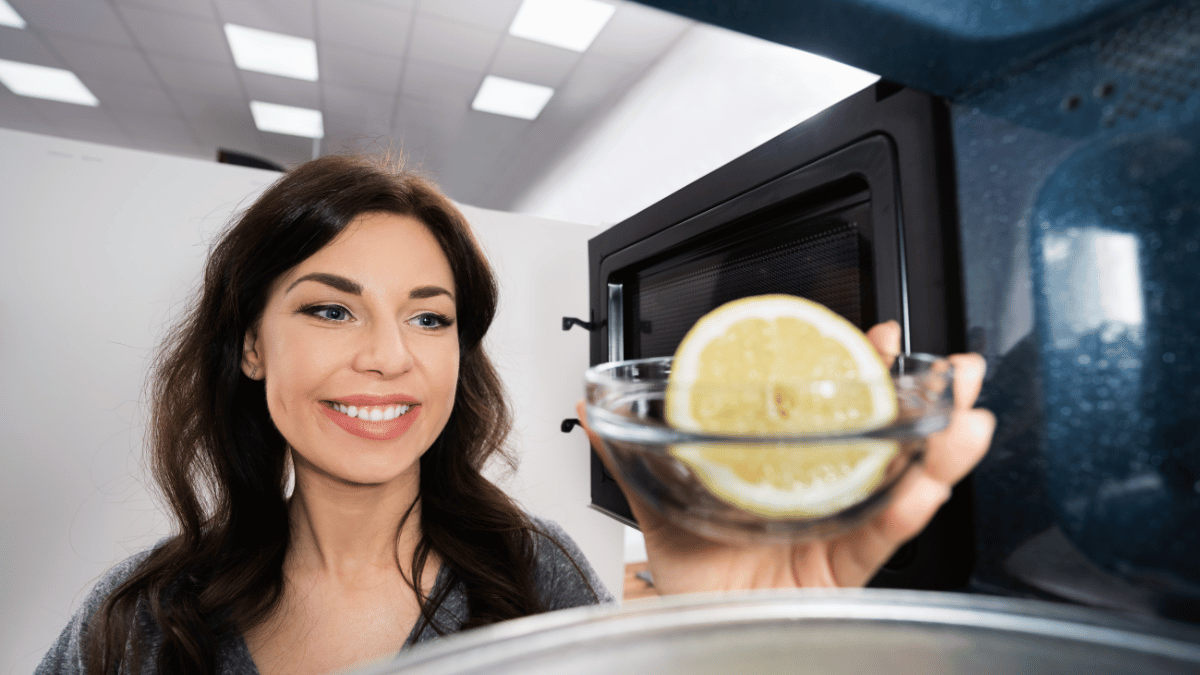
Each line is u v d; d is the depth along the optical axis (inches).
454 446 31.4
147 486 42.8
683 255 22.7
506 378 53.2
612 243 26.2
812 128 15.1
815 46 10.7
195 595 25.7
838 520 8.7
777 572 12.8
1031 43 10.2
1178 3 8.7
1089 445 9.4
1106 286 9.4
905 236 12.4
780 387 8.0
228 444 27.6
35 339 41.3
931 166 11.8
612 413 9.2
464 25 94.8
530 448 53.5
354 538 26.3
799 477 8.1
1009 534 10.4
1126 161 9.2
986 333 10.9
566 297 56.0
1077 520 9.5
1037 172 10.3
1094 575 9.3
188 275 44.4
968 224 11.3
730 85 84.9
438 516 30.2
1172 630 7.7
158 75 111.7
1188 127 8.6
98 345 42.4
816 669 7.2
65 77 112.6
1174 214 8.7
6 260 41.0
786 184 15.8
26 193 41.6
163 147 142.1
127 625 25.8
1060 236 9.9
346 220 24.5
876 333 12.4
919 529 10.7
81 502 41.7
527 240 54.7
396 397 24.5
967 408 10.2
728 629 8.1
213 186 45.8
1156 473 8.7
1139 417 8.9
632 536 81.8
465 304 30.1
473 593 27.9
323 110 123.8
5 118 128.3
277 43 101.5
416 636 26.0
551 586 32.6
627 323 26.8
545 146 135.2
